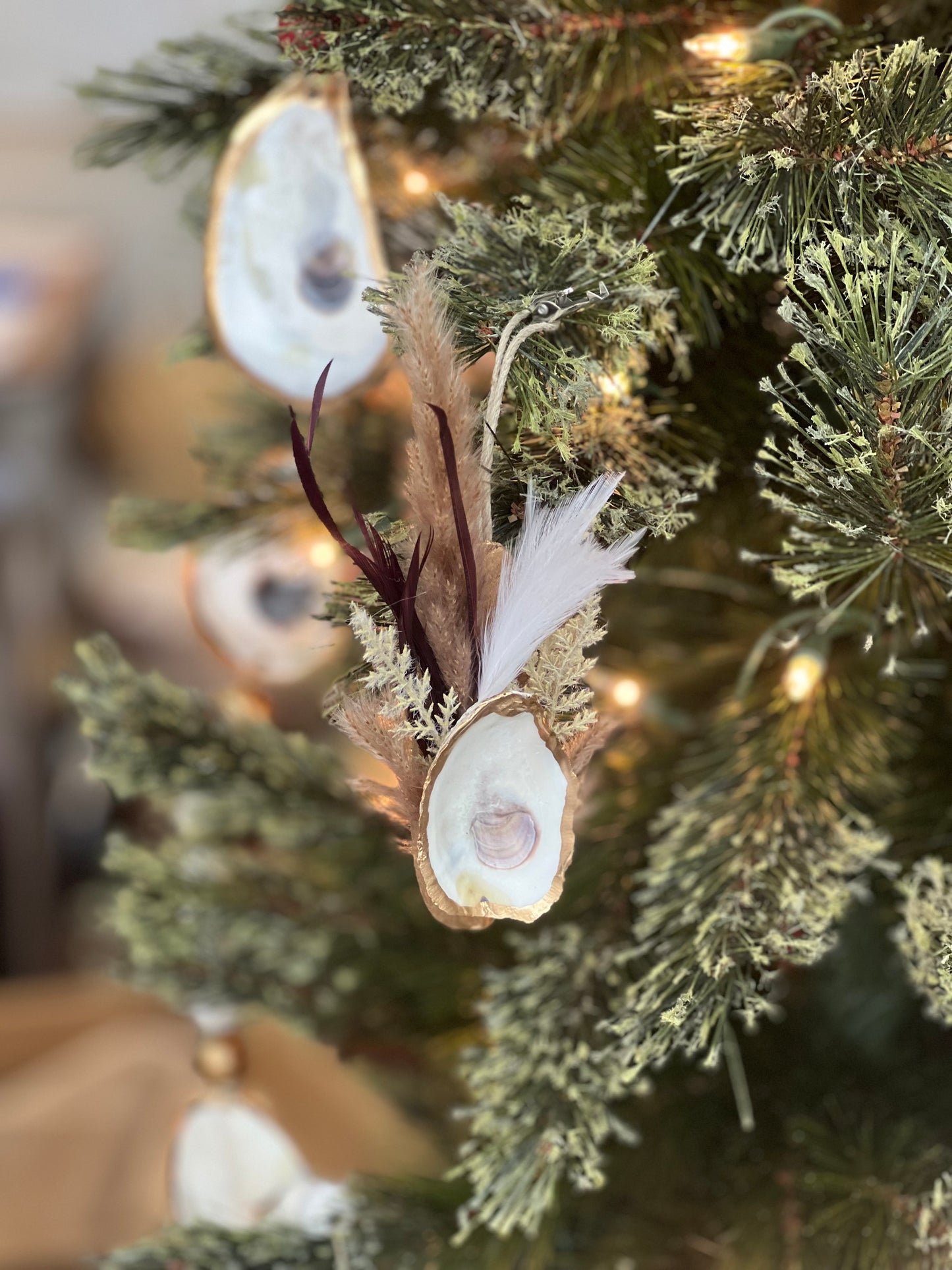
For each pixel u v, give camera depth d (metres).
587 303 0.47
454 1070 0.78
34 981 2.14
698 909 0.54
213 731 0.76
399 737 0.44
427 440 0.47
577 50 0.56
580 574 0.45
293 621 0.82
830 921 0.55
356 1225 0.67
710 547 0.68
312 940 0.82
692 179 0.51
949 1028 0.73
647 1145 0.69
